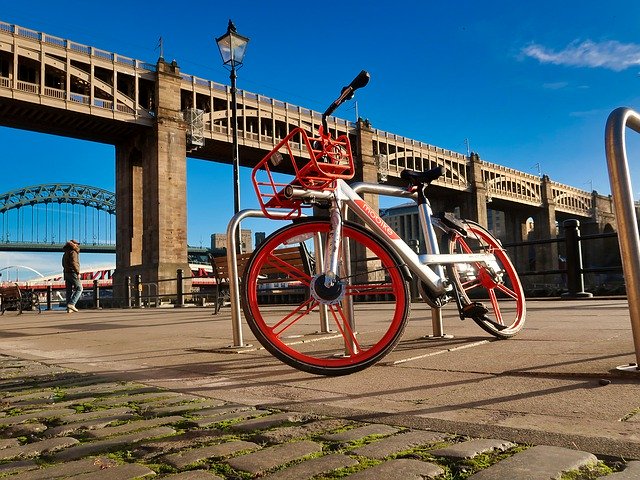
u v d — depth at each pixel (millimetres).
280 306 12680
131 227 50250
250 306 2791
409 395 2285
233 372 3205
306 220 3062
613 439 1515
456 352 3408
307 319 7281
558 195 102375
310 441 1679
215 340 5316
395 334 2953
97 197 123312
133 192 50812
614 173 2293
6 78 39625
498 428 1686
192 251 108188
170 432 1876
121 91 48844
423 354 3352
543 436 1583
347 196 3061
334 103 2912
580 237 9141
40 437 1932
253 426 1896
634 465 1320
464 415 1895
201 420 2020
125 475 1450
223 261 9828
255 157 59062
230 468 1470
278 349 2773
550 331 4277
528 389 2248
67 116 44000
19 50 40000
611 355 2904
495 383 2416
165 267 44531
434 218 3652
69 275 15766
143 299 27594
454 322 5699
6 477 1488
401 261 3070
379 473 1352
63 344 5539
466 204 81000
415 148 72000
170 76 48219
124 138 50969
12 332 7633
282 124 59406
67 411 2301
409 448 1557
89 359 4184
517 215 99438
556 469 1307
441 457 1461
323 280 2967
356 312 8617
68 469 1531
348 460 1477
